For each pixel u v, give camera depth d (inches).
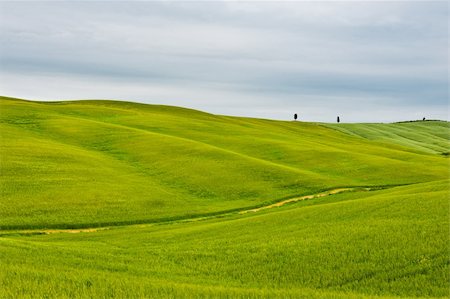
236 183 2268.7
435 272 796.0
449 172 2731.3
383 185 2343.8
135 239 1348.4
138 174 2428.6
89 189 2031.3
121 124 3848.4
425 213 1203.9
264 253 1016.2
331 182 2303.2
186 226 1581.0
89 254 1042.1
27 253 977.5
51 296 661.9
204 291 730.2
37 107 4281.5
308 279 840.3
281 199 2043.6
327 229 1176.2
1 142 2736.2
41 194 1915.6
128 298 677.9
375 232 1067.3
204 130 3828.7
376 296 705.0
